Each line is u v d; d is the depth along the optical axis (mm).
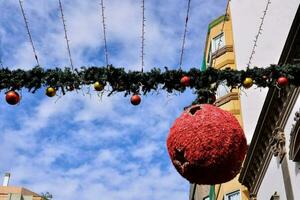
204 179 4855
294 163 14172
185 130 4770
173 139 4848
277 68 6375
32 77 6113
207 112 4852
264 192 17797
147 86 6211
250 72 6328
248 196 21594
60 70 6168
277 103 15398
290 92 14242
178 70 6195
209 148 4664
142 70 6242
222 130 4730
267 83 6426
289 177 14578
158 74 6188
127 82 6203
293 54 13469
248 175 19453
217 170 4750
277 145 15703
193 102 5902
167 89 6227
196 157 4688
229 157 4711
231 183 22516
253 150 18109
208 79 6176
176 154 4867
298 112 13336
